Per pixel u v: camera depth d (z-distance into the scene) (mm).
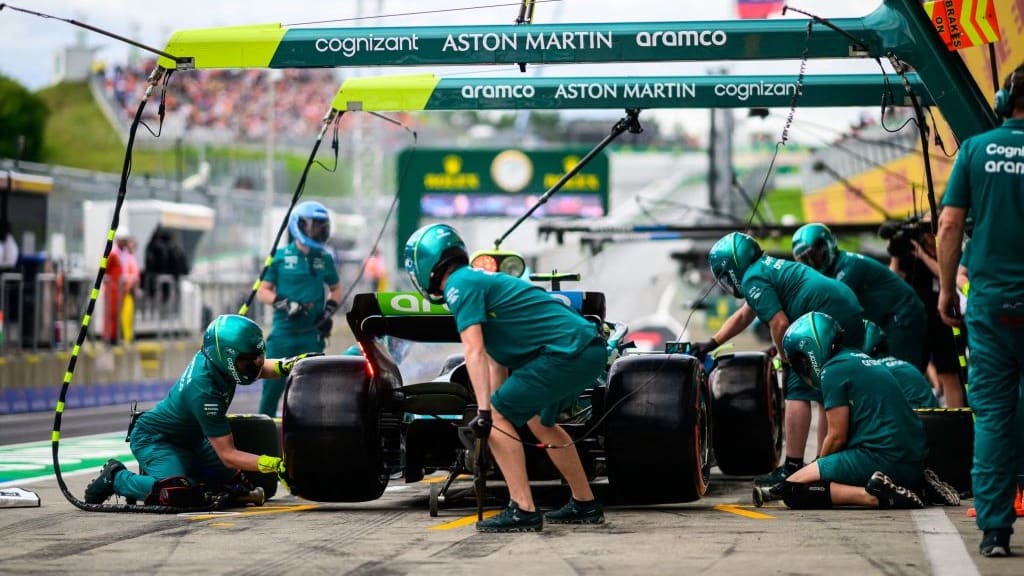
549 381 13680
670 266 137500
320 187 135750
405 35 19891
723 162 58938
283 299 25438
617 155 190750
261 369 16734
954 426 17078
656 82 22266
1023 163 12078
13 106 138375
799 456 18953
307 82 140625
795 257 21172
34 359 42438
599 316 16047
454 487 20000
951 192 12398
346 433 15398
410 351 17234
